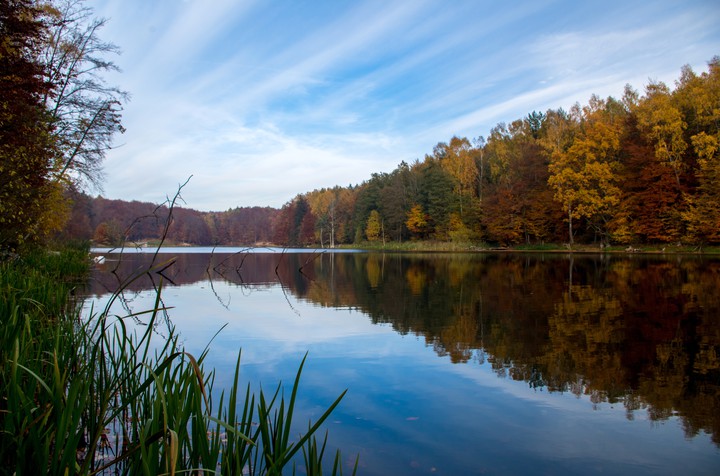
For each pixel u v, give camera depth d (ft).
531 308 35.81
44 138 38.63
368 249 211.61
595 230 131.44
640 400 16.21
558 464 11.64
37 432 7.04
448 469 11.33
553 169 130.00
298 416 14.67
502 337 26.13
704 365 20.31
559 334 26.68
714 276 55.16
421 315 33.63
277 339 25.88
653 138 114.93
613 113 158.51
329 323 30.78
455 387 17.61
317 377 18.79
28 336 11.80
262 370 19.74
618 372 19.45
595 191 120.88
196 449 8.18
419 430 13.65
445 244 173.68
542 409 15.38
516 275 63.36
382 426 13.91
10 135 32.78
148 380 7.52
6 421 7.72
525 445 12.69
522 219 148.66
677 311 33.24
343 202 276.21
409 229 200.34
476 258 112.16
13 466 7.73
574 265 79.05
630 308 34.86
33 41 36.58
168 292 49.08
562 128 149.18
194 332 27.58
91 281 57.77
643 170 112.57
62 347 12.67
